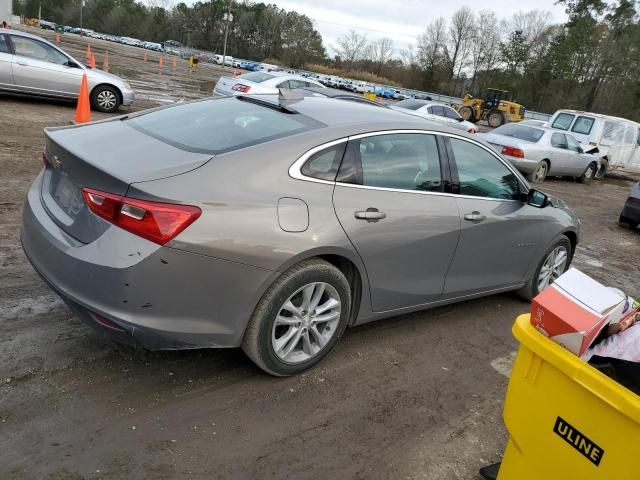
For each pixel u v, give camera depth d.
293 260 2.97
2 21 25.58
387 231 3.43
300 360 3.30
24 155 7.71
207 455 2.62
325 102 3.93
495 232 4.25
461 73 86.19
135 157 2.90
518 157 13.20
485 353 4.07
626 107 59.72
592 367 1.86
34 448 2.51
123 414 2.81
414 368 3.69
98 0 130.62
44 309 3.70
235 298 2.87
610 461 1.79
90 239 2.73
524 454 2.12
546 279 5.15
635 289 6.43
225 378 3.24
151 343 2.76
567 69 70.69
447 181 3.91
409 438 2.97
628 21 68.81
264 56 110.69
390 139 3.60
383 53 95.19
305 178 3.11
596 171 15.79
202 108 3.80
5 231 4.95
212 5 115.25
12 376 2.96
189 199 2.69
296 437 2.83
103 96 12.75
